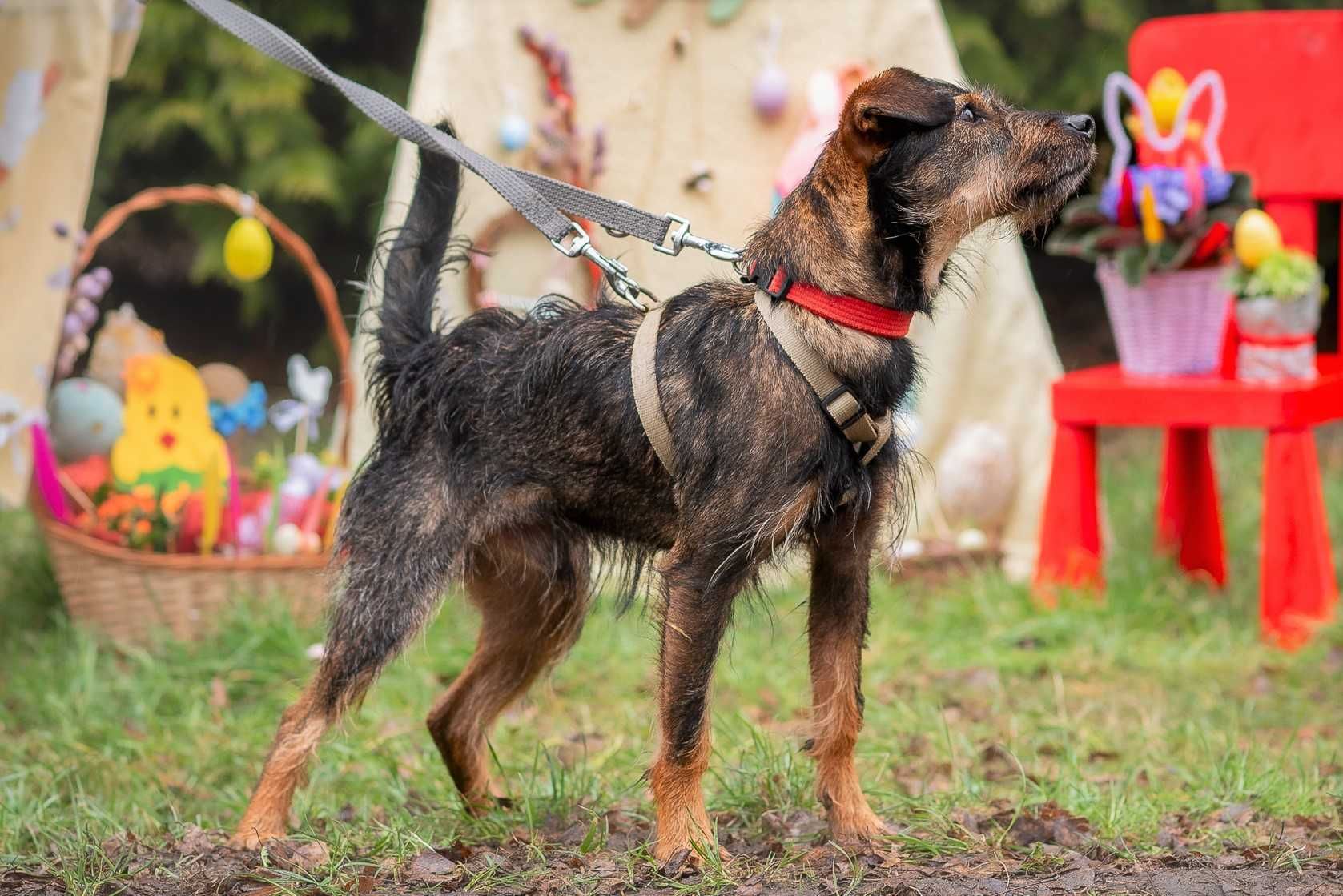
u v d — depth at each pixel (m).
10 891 4.21
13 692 6.75
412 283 5.01
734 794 4.96
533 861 4.45
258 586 7.39
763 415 4.16
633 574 4.90
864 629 4.59
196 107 12.64
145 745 6.10
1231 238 7.45
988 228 5.18
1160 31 8.28
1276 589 7.28
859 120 4.11
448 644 7.25
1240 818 4.76
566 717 6.54
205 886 4.23
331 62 14.27
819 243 4.19
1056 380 7.74
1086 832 4.64
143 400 7.51
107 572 7.19
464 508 4.71
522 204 4.71
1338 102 7.93
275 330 15.02
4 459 6.86
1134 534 8.92
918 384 5.67
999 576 8.27
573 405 4.53
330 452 8.05
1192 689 6.70
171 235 15.35
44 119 6.72
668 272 8.41
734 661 7.09
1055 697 6.65
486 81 8.41
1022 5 12.95
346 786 5.54
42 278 6.82
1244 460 10.84
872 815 4.63
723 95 8.46
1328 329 13.77
